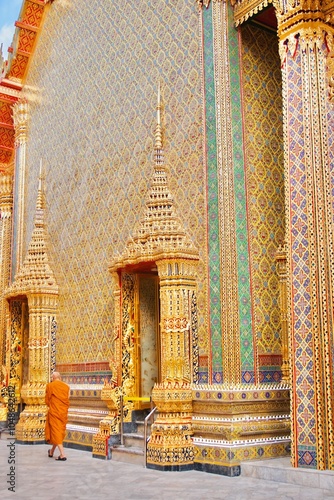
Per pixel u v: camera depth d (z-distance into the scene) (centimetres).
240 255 788
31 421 1123
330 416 644
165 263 811
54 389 911
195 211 833
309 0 719
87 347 1070
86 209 1120
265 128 849
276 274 815
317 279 669
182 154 870
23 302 1301
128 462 834
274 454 744
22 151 1437
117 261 901
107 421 899
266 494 593
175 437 762
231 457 709
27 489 646
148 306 951
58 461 865
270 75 871
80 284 1113
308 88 708
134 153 998
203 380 784
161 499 582
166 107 920
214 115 821
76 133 1195
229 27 845
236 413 736
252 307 783
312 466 644
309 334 664
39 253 1234
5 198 1545
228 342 759
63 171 1228
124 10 1083
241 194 806
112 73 1093
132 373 916
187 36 900
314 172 691
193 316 804
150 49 988
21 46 1456
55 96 1307
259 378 769
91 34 1188
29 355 1170
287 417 775
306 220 686
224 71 827
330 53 720
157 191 880
